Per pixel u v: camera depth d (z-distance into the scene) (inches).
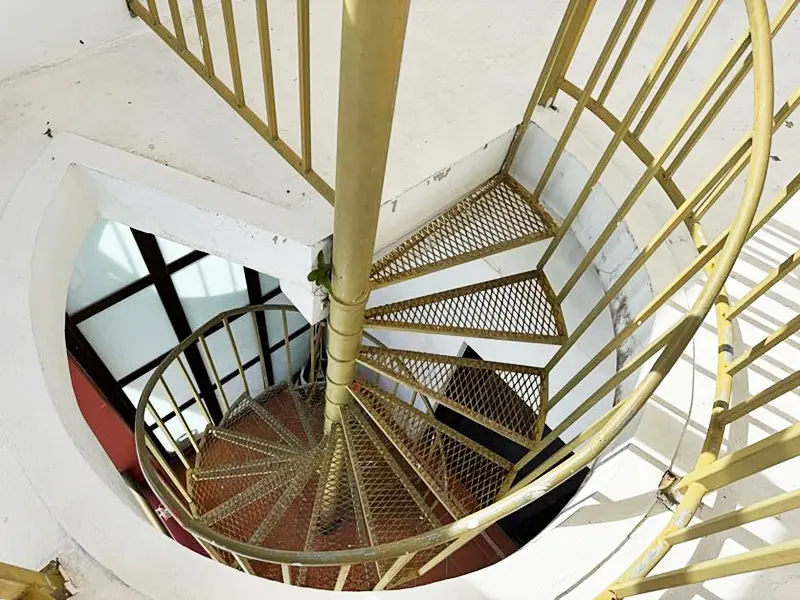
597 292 80.4
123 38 73.9
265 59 52.1
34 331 53.8
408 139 72.4
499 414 82.8
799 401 60.1
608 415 50.3
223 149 67.2
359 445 98.3
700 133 60.0
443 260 71.2
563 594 47.8
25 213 59.1
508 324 76.8
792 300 67.5
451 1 86.9
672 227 55.2
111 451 136.2
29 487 47.2
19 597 36.9
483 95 77.5
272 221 62.7
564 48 69.7
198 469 127.4
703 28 52.8
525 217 78.0
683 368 60.5
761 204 76.4
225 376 150.8
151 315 114.0
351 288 57.1
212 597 44.7
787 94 88.5
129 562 45.3
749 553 32.8
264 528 103.7
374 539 83.4
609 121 68.2
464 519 46.8
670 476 53.0
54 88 69.2
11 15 63.9
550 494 129.6
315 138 70.2
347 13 30.8
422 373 97.0
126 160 64.8
